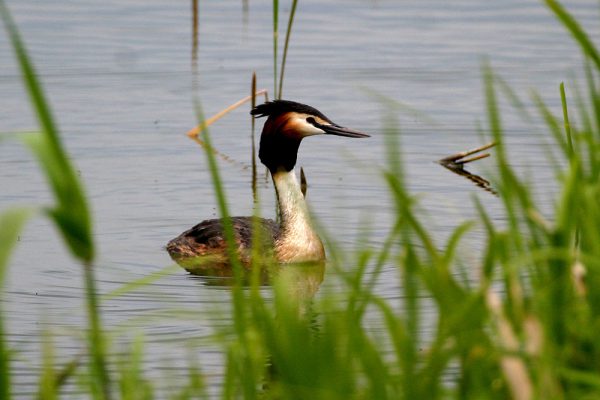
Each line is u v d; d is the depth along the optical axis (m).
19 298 11.68
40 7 25.92
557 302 7.14
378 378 6.72
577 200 7.59
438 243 13.09
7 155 17.50
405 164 17.22
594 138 8.27
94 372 7.19
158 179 16.69
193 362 8.62
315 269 13.38
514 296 7.07
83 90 20.44
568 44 22.83
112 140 18.20
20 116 18.70
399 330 7.07
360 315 7.14
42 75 21.09
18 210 5.08
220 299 11.65
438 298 7.34
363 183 16.59
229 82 20.98
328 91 20.38
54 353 9.84
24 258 13.20
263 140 13.97
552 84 20.20
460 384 7.02
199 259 13.29
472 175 16.67
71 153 17.59
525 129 18.20
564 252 7.03
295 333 6.78
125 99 20.09
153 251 13.70
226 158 17.80
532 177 15.99
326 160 17.86
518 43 23.11
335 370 6.63
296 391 6.59
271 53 22.70
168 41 23.44
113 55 22.42
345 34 24.09
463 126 18.58
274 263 13.41
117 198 15.80
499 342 7.27
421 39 23.61
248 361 7.02
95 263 13.09
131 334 10.39
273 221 14.67
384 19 25.36
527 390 6.31
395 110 19.17
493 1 26.83
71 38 23.44
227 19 25.22
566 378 6.91
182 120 19.22
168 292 11.99
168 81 21.02
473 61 21.92
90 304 6.20
